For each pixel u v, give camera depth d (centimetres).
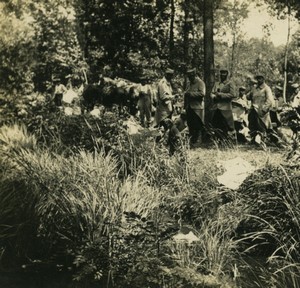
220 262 402
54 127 674
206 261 404
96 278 383
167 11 1423
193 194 489
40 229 439
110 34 1410
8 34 720
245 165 454
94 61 1409
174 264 398
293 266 403
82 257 392
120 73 1443
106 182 454
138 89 1215
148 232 404
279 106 969
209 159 582
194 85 974
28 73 751
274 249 434
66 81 1270
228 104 983
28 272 407
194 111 963
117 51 1435
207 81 1018
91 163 504
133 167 571
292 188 432
